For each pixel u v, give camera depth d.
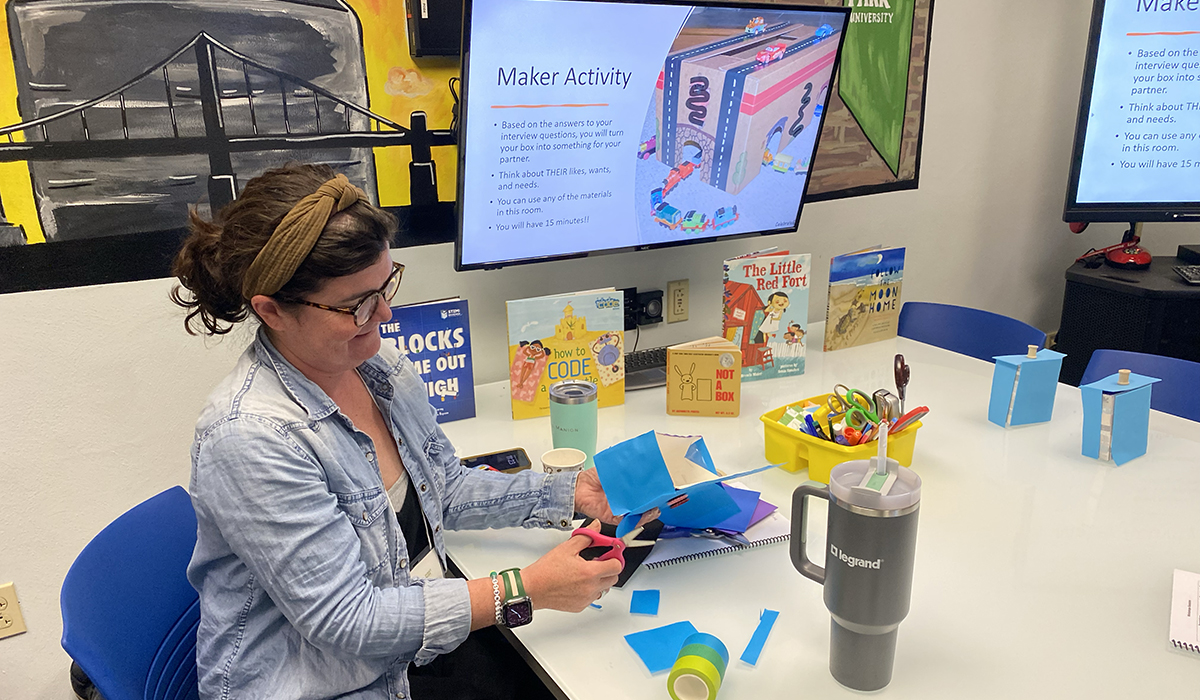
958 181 2.60
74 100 1.36
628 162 1.72
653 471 1.02
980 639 0.88
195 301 0.89
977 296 2.82
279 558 0.80
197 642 0.92
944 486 1.25
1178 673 0.82
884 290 2.01
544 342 1.62
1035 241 2.88
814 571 0.83
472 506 1.15
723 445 1.46
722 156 1.84
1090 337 2.61
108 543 1.01
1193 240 2.99
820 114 1.92
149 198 1.45
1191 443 1.39
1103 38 2.30
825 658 0.87
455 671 1.17
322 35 1.53
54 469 1.48
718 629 0.92
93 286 1.44
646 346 2.12
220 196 1.51
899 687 0.81
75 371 1.46
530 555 1.11
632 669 0.86
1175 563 1.02
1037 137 2.73
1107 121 2.38
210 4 1.42
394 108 1.63
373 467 0.96
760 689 0.82
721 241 2.05
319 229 0.78
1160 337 2.41
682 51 1.65
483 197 1.59
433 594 0.88
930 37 2.35
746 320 1.75
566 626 0.94
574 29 1.50
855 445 1.23
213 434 0.82
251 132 1.51
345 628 0.82
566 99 1.57
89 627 0.89
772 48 1.75
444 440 1.18
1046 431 1.46
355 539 0.88
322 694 0.87
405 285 1.73
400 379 1.11
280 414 0.85
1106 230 2.99
